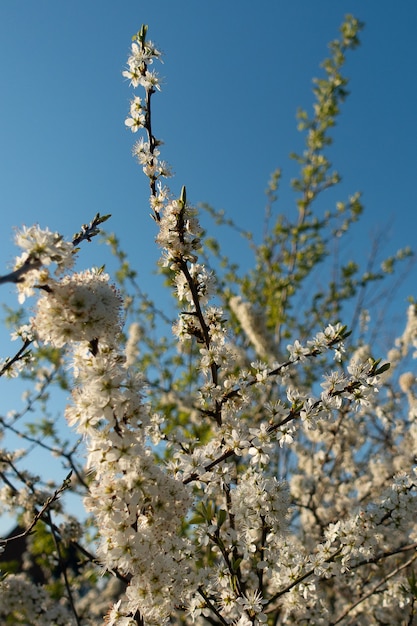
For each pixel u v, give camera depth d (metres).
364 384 3.57
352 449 8.77
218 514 3.62
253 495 3.79
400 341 8.91
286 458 8.02
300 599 4.21
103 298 2.79
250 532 3.92
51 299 2.73
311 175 11.42
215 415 4.13
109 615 3.03
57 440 7.58
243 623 3.41
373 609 6.04
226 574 3.70
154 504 2.75
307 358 4.00
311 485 7.39
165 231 3.90
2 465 6.32
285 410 3.68
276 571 4.21
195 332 4.29
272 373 4.25
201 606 3.61
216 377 4.21
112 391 2.66
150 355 9.86
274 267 11.19
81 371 2.78
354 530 4.03
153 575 2.77
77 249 2.78
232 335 4.34
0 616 6.90
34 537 7.49
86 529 6.00
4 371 3.77
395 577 5.27
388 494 4.24
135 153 4.12
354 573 5.55
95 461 2.76
